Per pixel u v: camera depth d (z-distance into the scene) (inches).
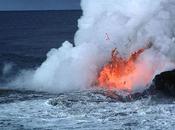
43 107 877.8
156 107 856.9
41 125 768.3
